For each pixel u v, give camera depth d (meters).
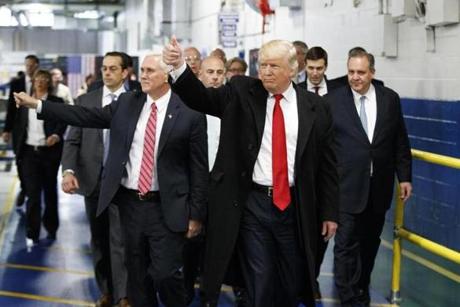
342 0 11.00
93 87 7.86
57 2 39.56
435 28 8.38
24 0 39.03
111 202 5.49
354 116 6.45
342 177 6.44
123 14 39.38
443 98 8.26
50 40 37.31
